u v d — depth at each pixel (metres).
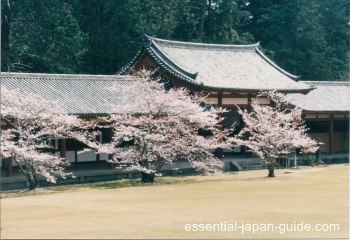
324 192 31.70
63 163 35.34
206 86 44.28
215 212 24.97
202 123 39.12
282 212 24.97
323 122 54.97
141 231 20.78
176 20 69.81
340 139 56.72
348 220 23.17
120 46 60.72
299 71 78.62
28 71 59.28
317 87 55.91
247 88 46.91
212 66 49.16
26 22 57.12
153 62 46.97
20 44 57.31
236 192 31.86
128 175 39.62
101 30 61.44
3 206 26.97
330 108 52.53
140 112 38.03
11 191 33.38
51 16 56.09
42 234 20.30
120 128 37.12
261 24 82.88
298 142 42.16
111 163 39.34
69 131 35.97
